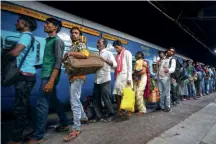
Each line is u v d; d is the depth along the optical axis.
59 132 3.29
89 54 3.12
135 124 3.90
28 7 3.54
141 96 4.89
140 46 7.02
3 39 3.21
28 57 2.71
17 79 2.60
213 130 3.78
